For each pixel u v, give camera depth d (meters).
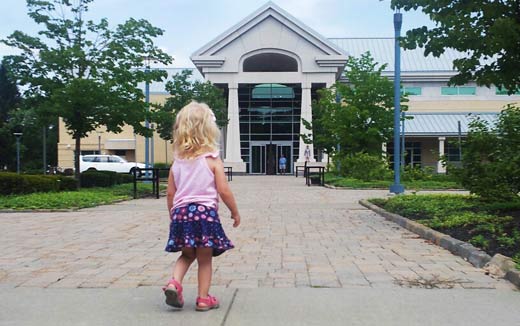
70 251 7.96
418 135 51.78
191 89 43.75
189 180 4.66
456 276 6.06
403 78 56.25
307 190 24.59
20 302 5.04
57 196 16.41
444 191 23.53
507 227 8.42
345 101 32.50
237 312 4.69
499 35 8.98
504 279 5.89
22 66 20.97
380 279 5.94
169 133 39.31
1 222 11.85
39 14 20.80
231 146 50.16
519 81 10.09
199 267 4.76
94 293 5.38
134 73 21.86
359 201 16.83
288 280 5.94
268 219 12.30
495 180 10.77
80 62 20.67
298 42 50.12
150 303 5.00
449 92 56.56
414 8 10.34
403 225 10.73
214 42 50.00
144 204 17.16
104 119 21.66
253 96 52.03
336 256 7.45
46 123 21.64
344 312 4.67
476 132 11.13
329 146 35.84
